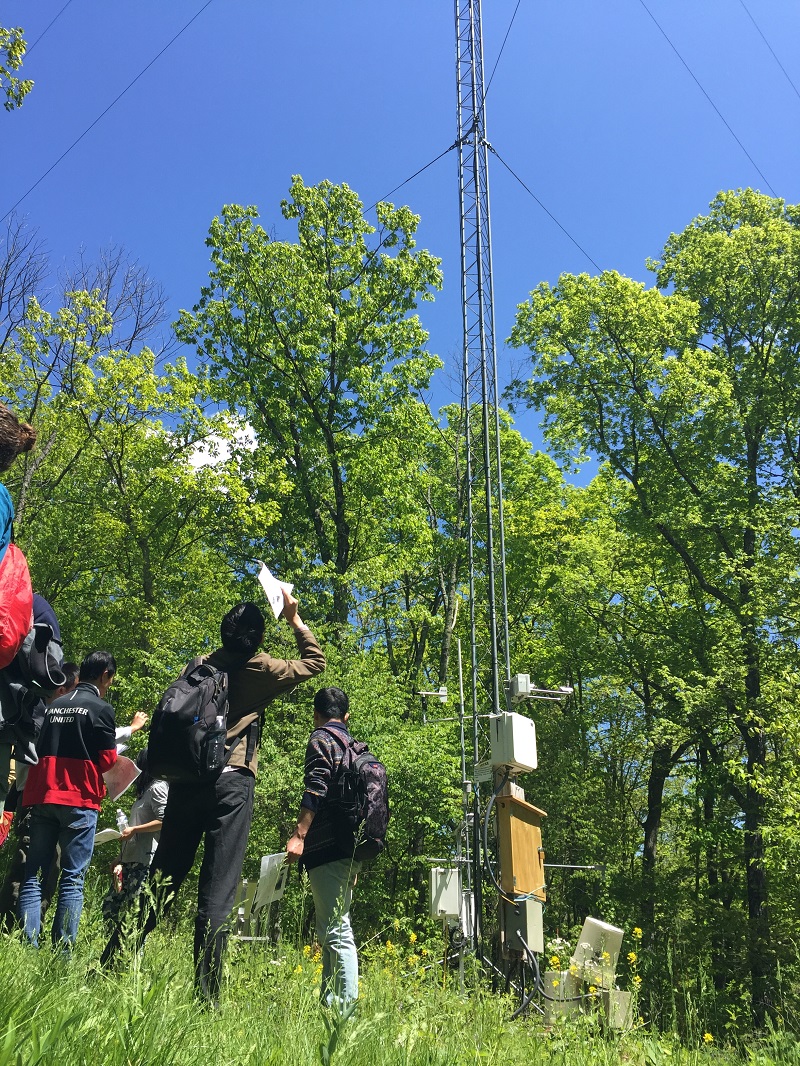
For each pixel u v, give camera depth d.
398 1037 2.74
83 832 4.34
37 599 2.88
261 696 4.05
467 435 16.89
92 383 21.52
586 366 22.98
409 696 23.72
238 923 5.98
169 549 22.72
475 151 18.00
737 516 21.38
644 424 22.69
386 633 28.92
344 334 25.69
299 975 4.08
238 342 26.06
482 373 16.70
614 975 6.22
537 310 23.69
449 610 29.09
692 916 19.19
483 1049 3.16
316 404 26.19
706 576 22.95
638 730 24.19
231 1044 2.22
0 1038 1.73
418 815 19.78
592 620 25.56
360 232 26.80
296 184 26.45
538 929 9.55
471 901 10.14
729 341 24.19
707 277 23.84
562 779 23.92
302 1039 2.45
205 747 3.64
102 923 4.55
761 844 19.97
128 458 22.70
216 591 23.25
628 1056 4.10
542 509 28.44
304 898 4.68
